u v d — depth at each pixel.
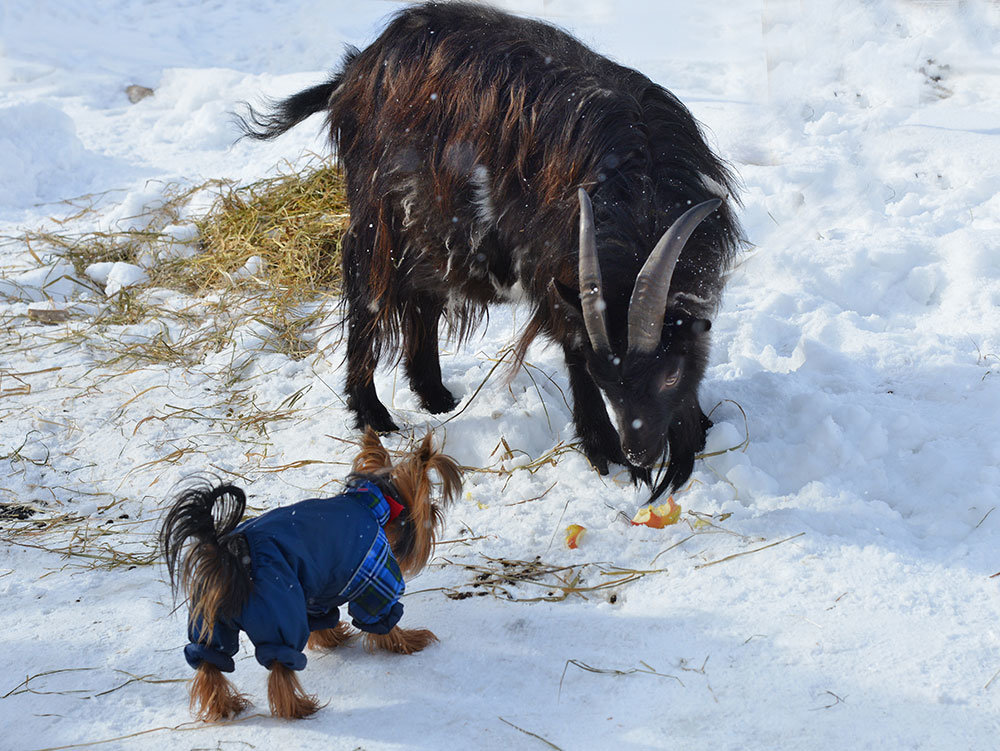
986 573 4.12
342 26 14.62
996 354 5.91
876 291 6.84
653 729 3.43
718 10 13.89
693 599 4.10
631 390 4.32
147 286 7.90
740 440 5.22
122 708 3.70
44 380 6.53
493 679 3.75
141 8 15.77
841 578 4.13
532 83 4.83
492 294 5.46
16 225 9.30
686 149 4.82
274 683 3.55
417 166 5.13
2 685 3.84
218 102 11.52
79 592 4.44
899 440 5.11
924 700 3.48
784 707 3.49
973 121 9.43
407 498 3.91
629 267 4.44
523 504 4.93
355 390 5.77
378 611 3.66
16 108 10.34
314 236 7.86
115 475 5.46
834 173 8.38
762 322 6.43
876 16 12.03
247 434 5.80
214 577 3.27
